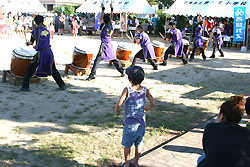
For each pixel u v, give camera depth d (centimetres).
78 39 2309
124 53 1139
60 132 546
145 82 956
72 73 1048
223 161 254
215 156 257
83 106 700
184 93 838
